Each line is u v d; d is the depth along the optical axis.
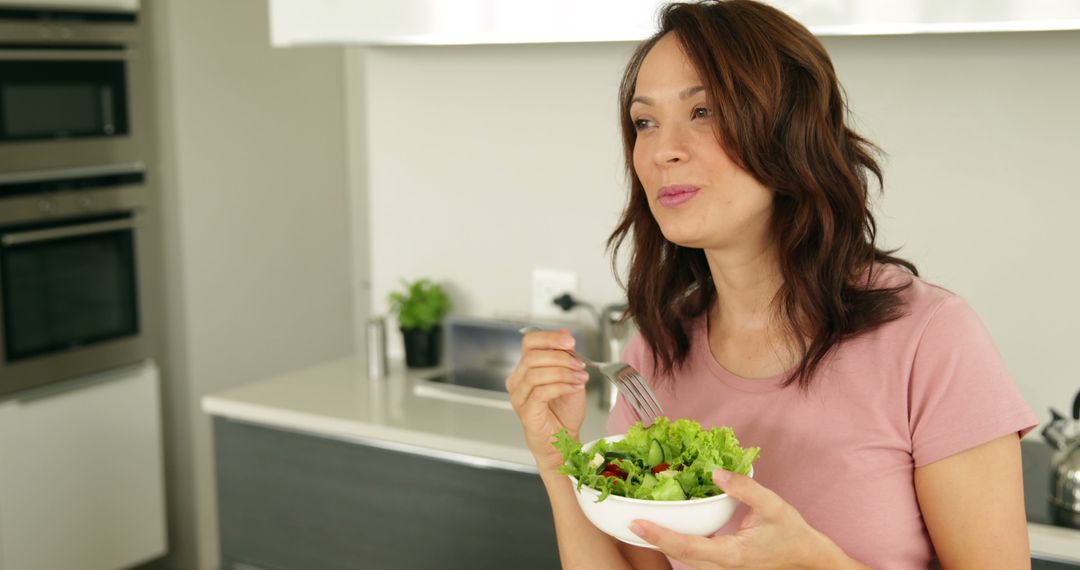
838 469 1.17
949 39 2.08
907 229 2.17
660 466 1.06
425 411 2.31
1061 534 1.65
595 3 2.01
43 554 3.07
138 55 3.26
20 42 2.93
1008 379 1.13
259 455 2.38
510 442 2.10
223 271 3.58
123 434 3.26
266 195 3.71
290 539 2.38
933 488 1.14
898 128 2.15
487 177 2.61
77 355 3.16
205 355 3.54
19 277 2.98
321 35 2.29
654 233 1.31
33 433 3.02
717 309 1.31
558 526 1.29
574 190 2.50
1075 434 1.84
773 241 1.21
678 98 1.13
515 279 2.62
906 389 1.16
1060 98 2.01
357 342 4.22
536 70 2.51
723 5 1.15
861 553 1.17
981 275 2.12
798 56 1.12
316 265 3.97
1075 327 2.06
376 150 2.76
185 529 3.57
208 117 3.47
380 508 2.24
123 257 3.29
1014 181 2.07
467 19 2.13
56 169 3.06
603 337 2.35
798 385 1.21
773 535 0.99
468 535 2.15
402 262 2.77
